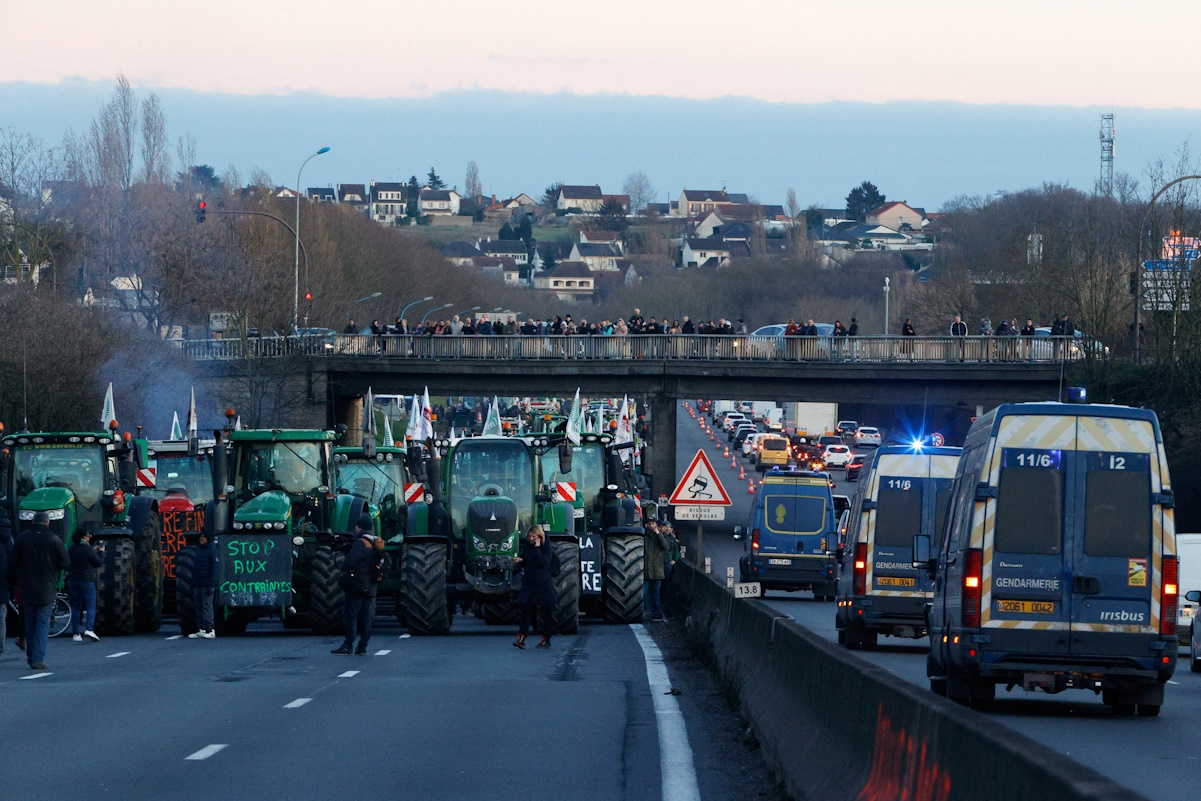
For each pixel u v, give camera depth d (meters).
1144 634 45.16
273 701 47.06
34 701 46.91
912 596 71.25
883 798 24.23
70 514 76.38
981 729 19.86
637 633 80.69
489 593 79.06
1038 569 45.53
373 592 65.56
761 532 123.62
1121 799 15.04
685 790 32.53
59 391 166.00
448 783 32.62
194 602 75.50
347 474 95.69
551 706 46.31
